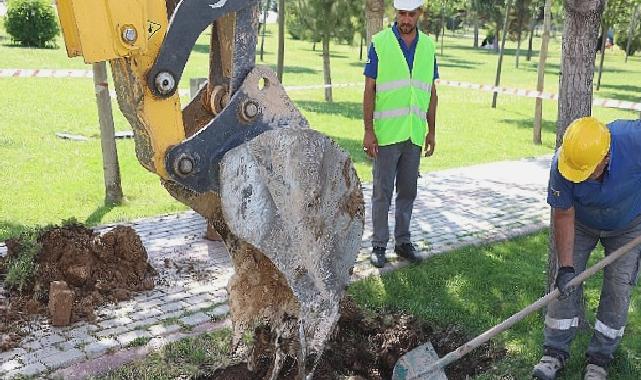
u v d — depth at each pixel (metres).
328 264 3.37
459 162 11.20
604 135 3.63
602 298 4.14
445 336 4.72
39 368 4.02
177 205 7.71
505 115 17.58
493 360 4.42
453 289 5.46
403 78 5.62
